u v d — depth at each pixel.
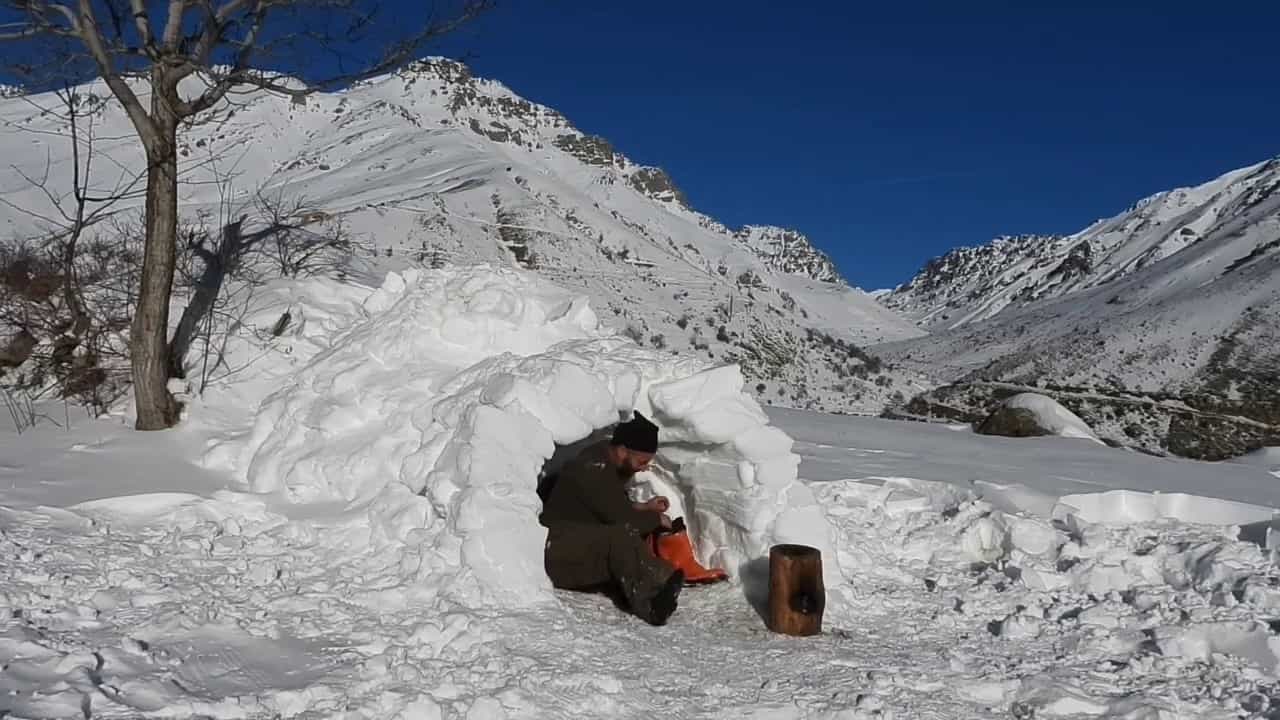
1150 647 4.54
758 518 5.23
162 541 5.20
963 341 101.31
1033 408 13.45
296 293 9.75
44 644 3.66
